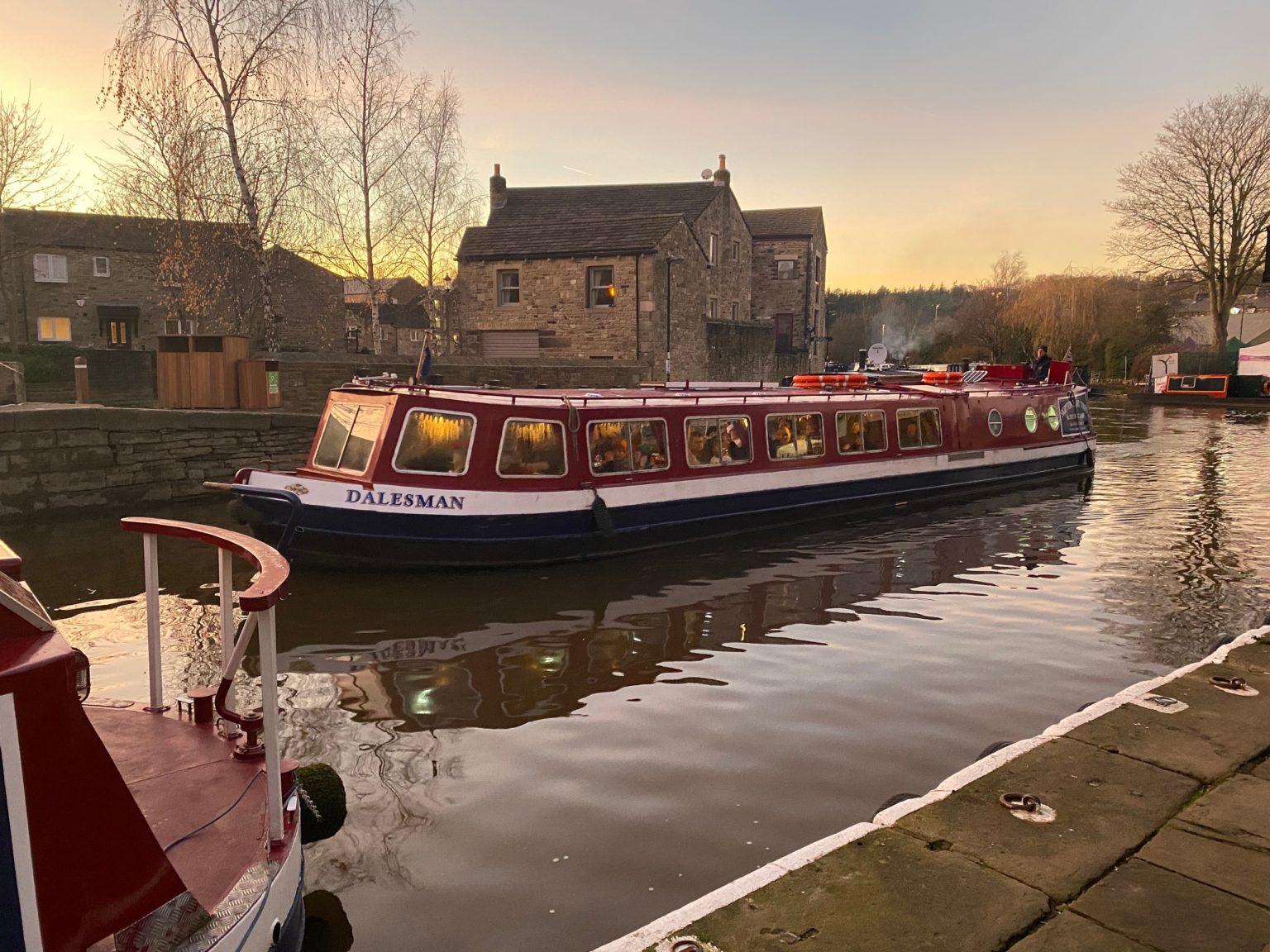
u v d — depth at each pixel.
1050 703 7.19
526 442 11.88
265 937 3.29
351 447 11.72
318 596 10.45
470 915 4.46
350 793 5.77
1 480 14.27
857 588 10.95
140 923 2.86
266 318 24.33
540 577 11.44
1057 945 3.21
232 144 23.19
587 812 5.49
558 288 33.56
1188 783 4.34
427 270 33.00
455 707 7.22
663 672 8.01
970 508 16.75
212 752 4.14
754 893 3.53
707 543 13.56
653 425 13.18
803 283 50.78
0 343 36.84
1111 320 59.31
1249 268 48.25
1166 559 12.38
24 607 2.68
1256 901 3.45
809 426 15.51
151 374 31.70
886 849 3.82
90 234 42.59
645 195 39.94
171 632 9.09
